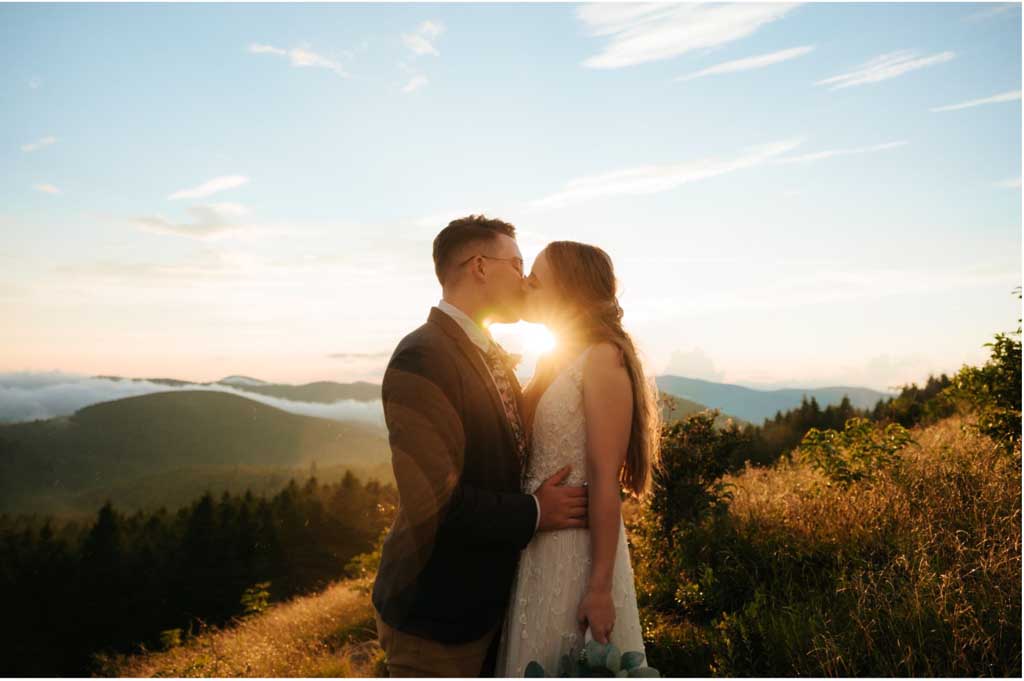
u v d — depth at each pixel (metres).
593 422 2.23
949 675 2.97
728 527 5.52
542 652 2.19
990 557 3.81
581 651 2.11
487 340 2.50
